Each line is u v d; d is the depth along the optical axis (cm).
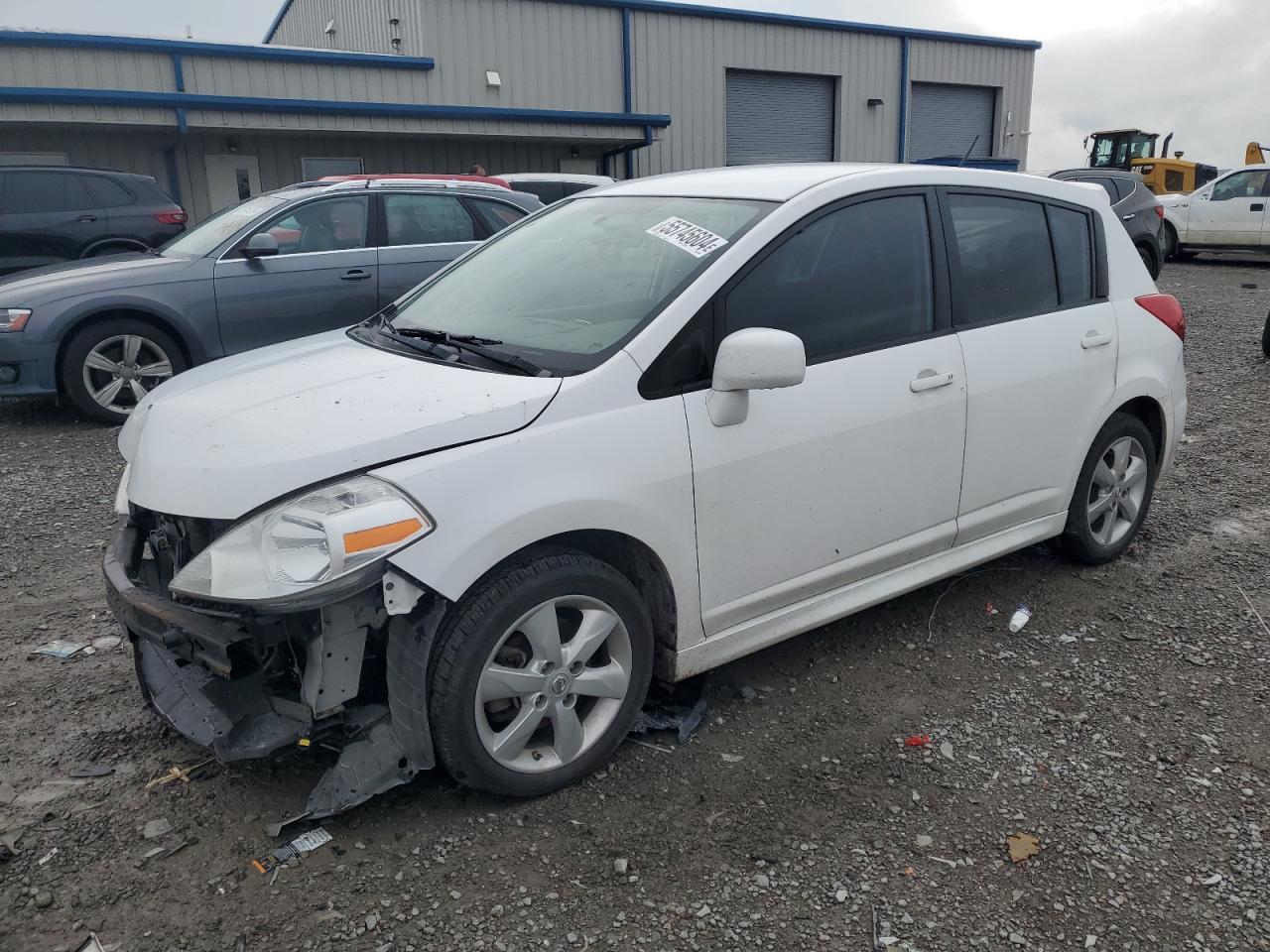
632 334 298
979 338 375
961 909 250
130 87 1558
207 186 1712
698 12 2152
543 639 279
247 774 299
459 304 360
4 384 707
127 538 302
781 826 281
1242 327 1126
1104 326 423
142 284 724
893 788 298
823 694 353
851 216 345
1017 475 398
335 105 1675
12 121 1444
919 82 2561
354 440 261
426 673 264
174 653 263
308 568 245
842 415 332
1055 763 311
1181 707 344
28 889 253
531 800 291
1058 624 406
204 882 256
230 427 278
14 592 436
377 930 241
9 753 312
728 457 306
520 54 1952
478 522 260
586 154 2105
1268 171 1809
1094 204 434
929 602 426
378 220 798
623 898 253
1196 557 471
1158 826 281
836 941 240
